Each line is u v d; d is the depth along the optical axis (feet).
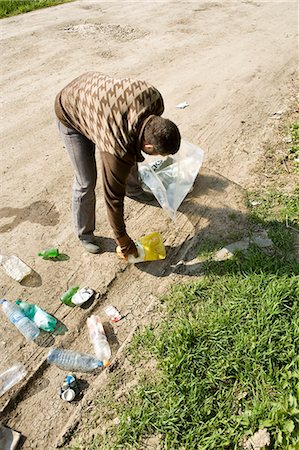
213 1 32.07
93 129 7.91
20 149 14.96
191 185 12.32
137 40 23.99
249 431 7.34
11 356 8.81
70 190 13.17
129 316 9.54
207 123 16.26
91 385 8.33
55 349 8.91
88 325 9.36
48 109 17.22
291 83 19.39
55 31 24.94
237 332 8.85
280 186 13.01
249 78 19.75
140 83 7.63
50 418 7.89
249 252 10.77
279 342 8.57
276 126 16.06
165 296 9.85
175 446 7.35
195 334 8.79
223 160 14.25
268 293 9.41
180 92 18.48
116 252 11.04
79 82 8.48
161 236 11.50
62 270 10.62
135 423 7.63
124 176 7.91
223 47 23.36
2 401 8.07
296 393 7.79
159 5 30.68
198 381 8.13
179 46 23.36
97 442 7.51
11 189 13.14
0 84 18.94
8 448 7.41
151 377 8.35
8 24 26.05
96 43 23.39
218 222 11.84
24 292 10.11
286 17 28.76
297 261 10.51
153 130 7.13
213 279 10.16
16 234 11.62
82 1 31.35
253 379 8.13
